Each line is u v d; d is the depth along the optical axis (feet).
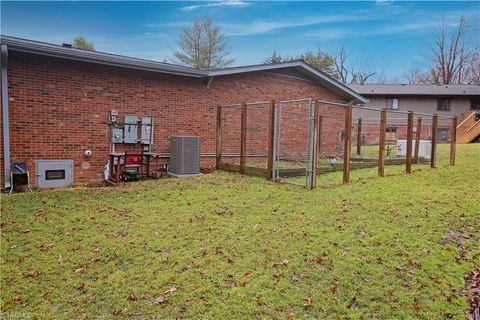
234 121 36.99
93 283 11.37
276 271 12.08
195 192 23.00
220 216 17.83
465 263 12.87
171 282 11.39
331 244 14.25
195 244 14.28
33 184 25.64
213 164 35.58
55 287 11.13
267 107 39.42
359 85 92.58
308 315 9.80
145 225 16.48
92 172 28.30
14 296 10.61
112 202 20.53
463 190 23.58
